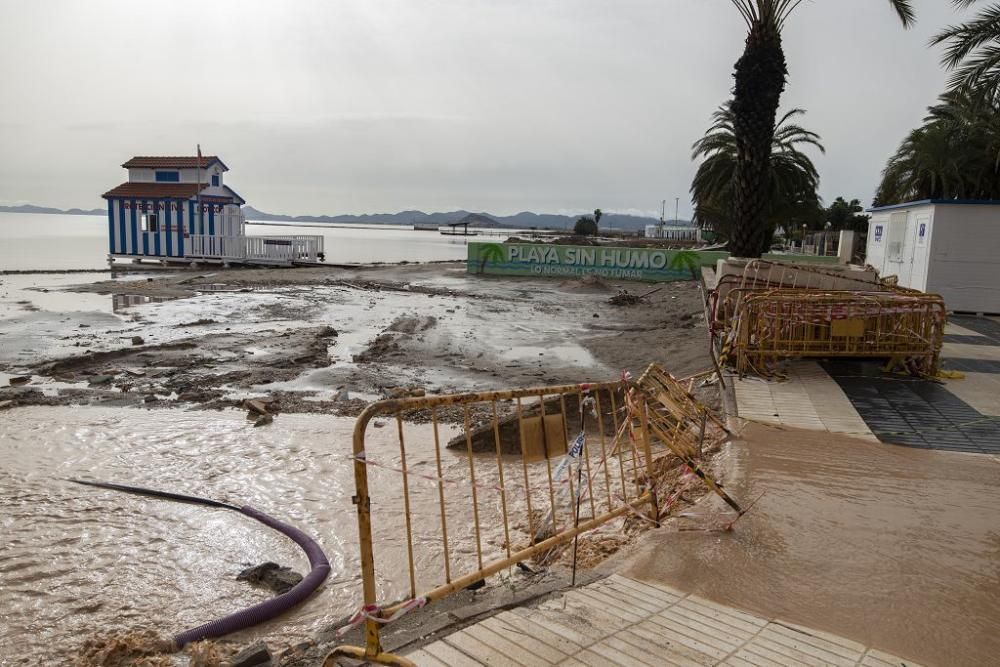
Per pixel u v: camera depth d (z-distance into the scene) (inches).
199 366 480.7
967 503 226.8
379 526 243.0
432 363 507.8
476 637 137.0
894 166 1294.3
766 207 711.1
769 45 672.4
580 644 135.4
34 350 518.3
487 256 1232.2
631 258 1169.4
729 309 449.1
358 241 4254.4
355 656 120.2
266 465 301.0
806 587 168.6
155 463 300.8
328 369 478.6
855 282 467.2
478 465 306.2
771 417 326.6
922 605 160.9
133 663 162.6
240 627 179.5
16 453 308.3
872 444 289.7
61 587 199.5
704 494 235.1
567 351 565.0
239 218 1378.0
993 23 617.0
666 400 255.9
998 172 1077.8
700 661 130.9
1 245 2250.2
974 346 495.5
